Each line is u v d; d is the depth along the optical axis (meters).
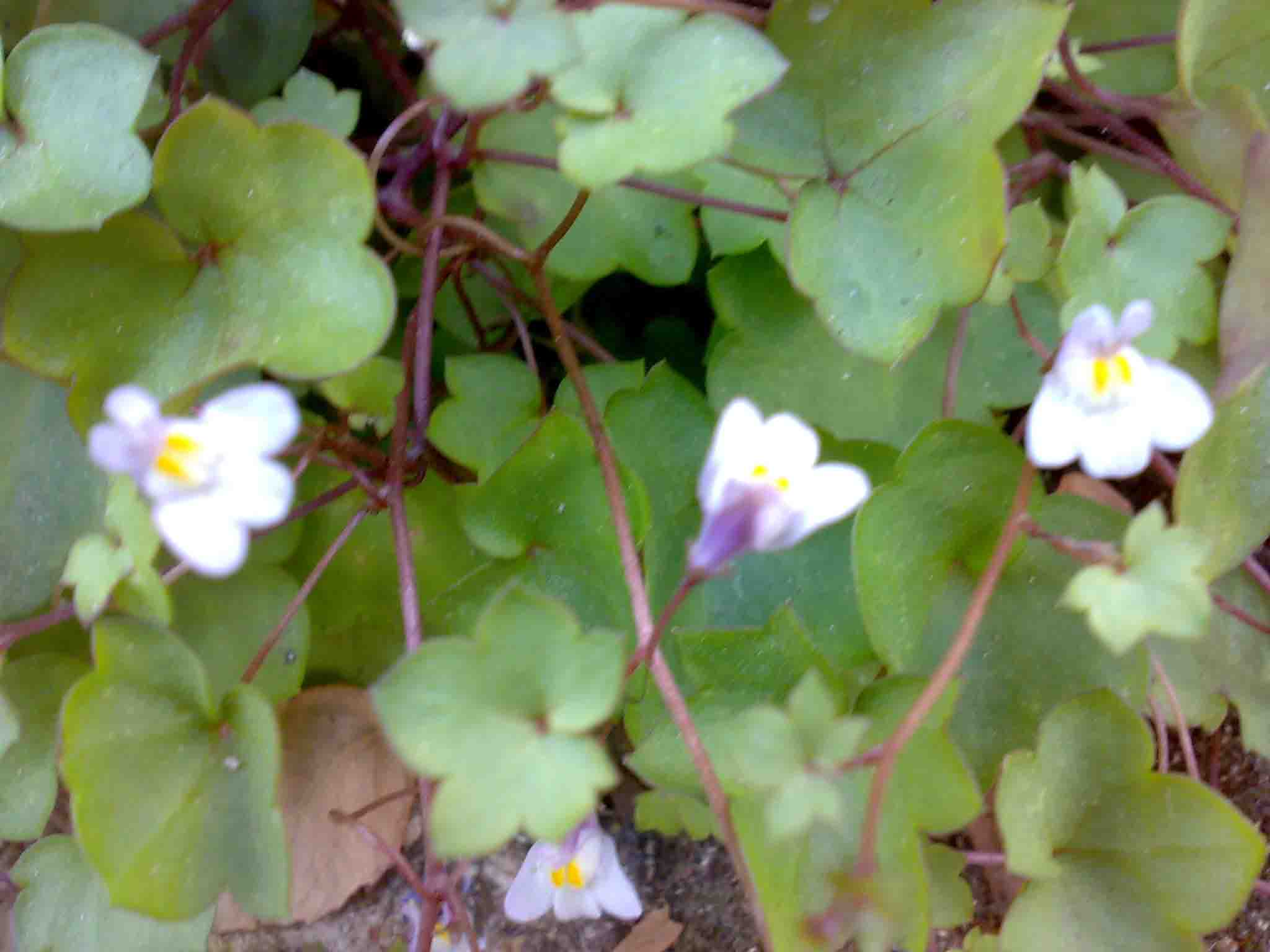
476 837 0.07
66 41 0.09
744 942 0.11
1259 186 0.10
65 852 0.10
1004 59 0.09
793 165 0.10
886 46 0.09
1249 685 0.10
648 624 0.09
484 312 0.11
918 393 0.11
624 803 0.12
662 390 0.10
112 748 0.09
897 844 0.08
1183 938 0.09
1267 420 0.10
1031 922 0.09
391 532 0.11
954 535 0.10
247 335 0.09
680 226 0.11
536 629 0.08
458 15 0.08
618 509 0.09
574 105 0.09
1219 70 0.11
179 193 0.09
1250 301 0.10
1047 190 0.12
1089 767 0.09
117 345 0.09
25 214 0.09
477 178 0.11
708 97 0.09
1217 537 0.10
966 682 0.10
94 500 0.10
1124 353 0.09
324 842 0.11
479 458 0.10
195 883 0.09
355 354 0.09
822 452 0.10
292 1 0.11
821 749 0.07
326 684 0.11
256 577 0.10
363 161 0.09
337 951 0.12
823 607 0.10
